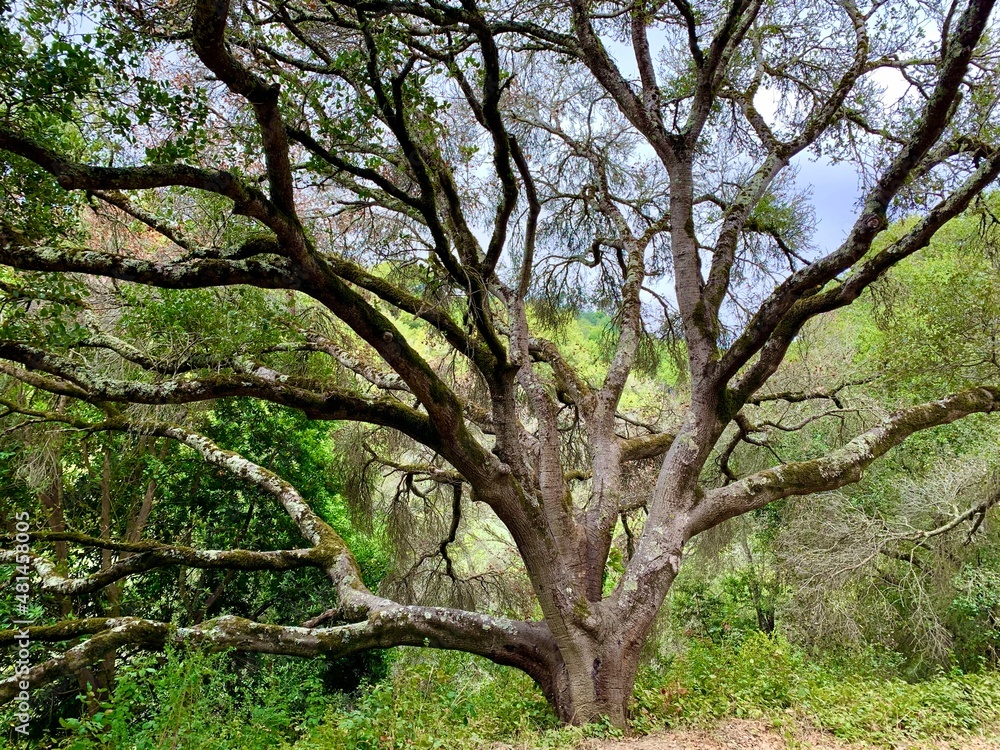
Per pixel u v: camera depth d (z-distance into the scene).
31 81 4.44
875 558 12.18
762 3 8.48
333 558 7.71
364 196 7.54
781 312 6.80
